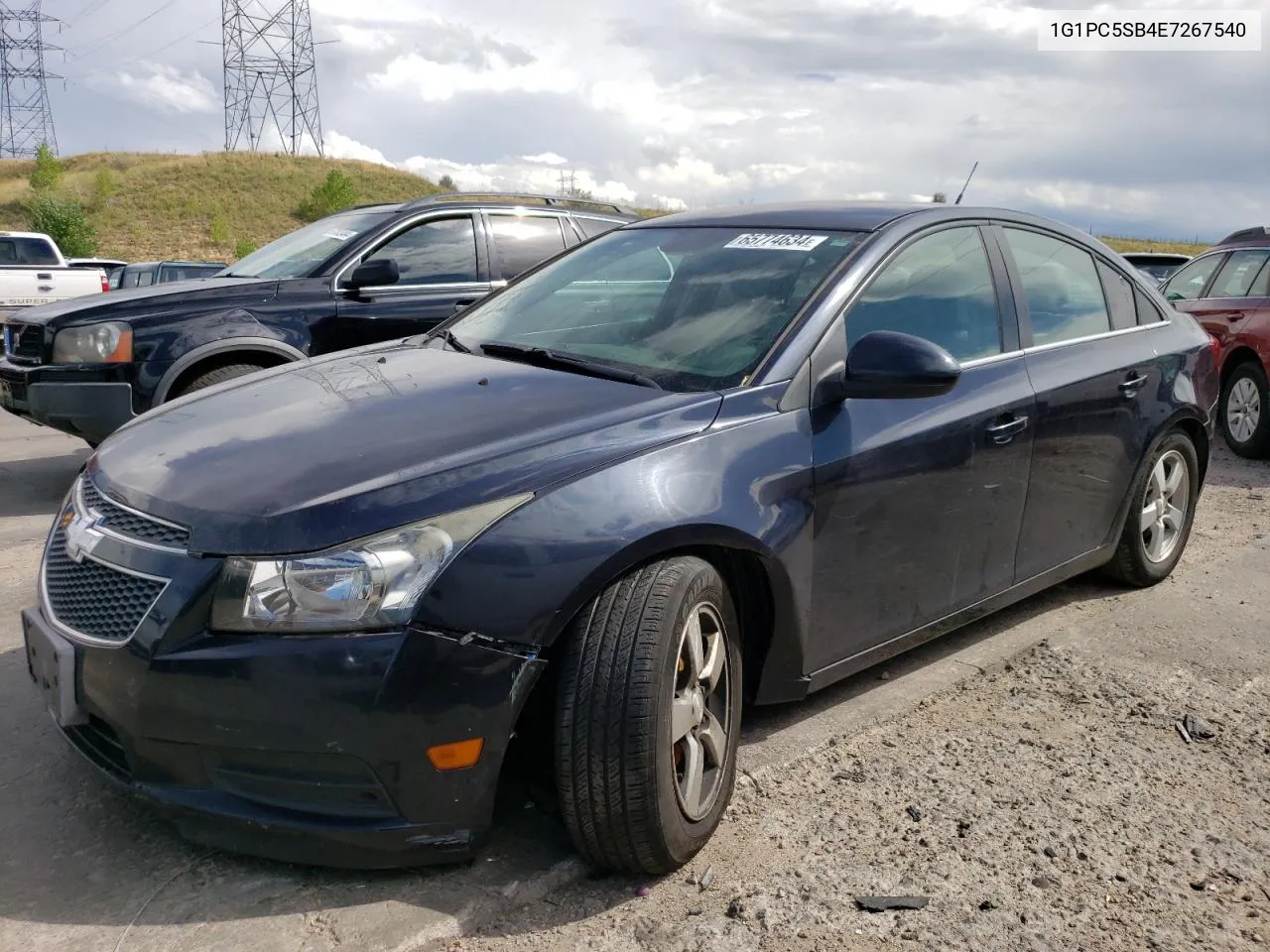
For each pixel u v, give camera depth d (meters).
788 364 3.03
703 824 2.65
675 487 2.62
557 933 2.37
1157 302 4.79
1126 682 3.80
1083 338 4.18
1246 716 3.56
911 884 2.57
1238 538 5.75
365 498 2.37
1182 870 2.67
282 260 6.90
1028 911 2.48
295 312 6.33
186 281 6.95
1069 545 4.14
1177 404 4.57
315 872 2.55
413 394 2.99
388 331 6.63
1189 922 2.46
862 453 3.08
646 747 2.41
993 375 3.64
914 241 3.57
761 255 3.54
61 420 5.98
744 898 2.49
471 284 6.96
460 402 2.89
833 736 3.32
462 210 7.10
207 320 6.09
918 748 3.27
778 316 3.18
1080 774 3.13
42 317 6.08
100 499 2.71
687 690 2.61
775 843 2.74
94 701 2.44
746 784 3.02
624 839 2.46
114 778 2.46
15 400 6.19
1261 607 4.61
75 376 5.91
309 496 2.39
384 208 7.08
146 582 2.41
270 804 2.34
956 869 2.63
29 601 4.49
